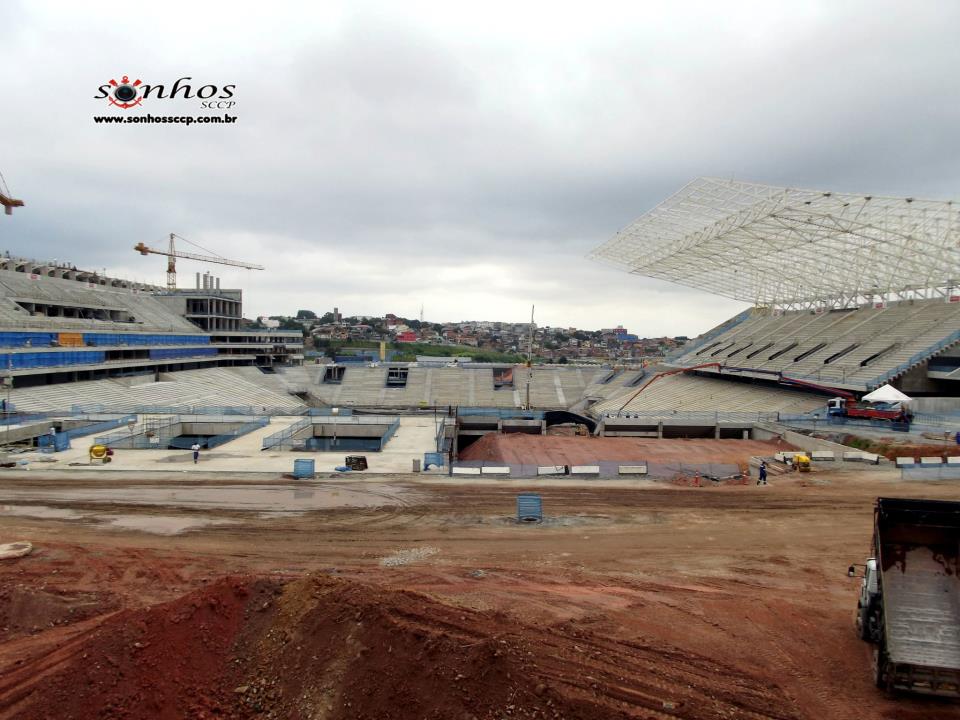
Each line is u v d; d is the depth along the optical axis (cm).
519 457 5012
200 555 2111
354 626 1338
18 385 5853
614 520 2595
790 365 6969
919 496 3016
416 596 1596
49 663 1391
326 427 5206
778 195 4481
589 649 1417
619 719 1153
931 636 1270
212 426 5159
